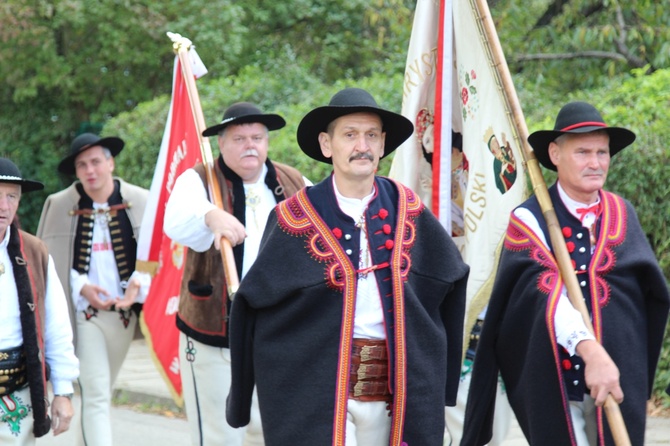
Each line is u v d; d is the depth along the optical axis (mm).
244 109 6379
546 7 14898
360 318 4594
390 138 4867
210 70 18375
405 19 14367
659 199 8148
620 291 5090
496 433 6246
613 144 5312
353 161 4590
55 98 20109
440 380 4648
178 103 7055
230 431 6316
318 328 4559
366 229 4648
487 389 5359
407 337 4566
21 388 5520
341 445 4461
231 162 6402
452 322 4828
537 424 5047
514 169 6125
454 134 6637
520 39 13570
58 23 18266
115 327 7832
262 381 4641
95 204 7980
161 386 10445
